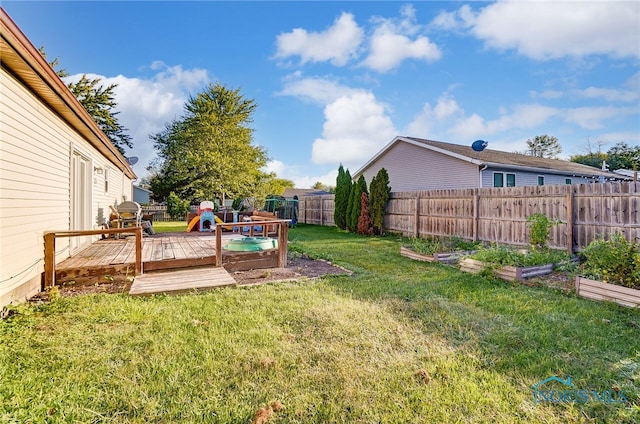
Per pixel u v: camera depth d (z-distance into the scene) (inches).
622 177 740.7
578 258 234.7
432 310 138.3
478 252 228.2
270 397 79.4
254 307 140.0
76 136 234.7
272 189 1071.0
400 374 89.5
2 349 97.2
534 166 546.0
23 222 143.3
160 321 122.3
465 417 73.2
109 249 253.0
